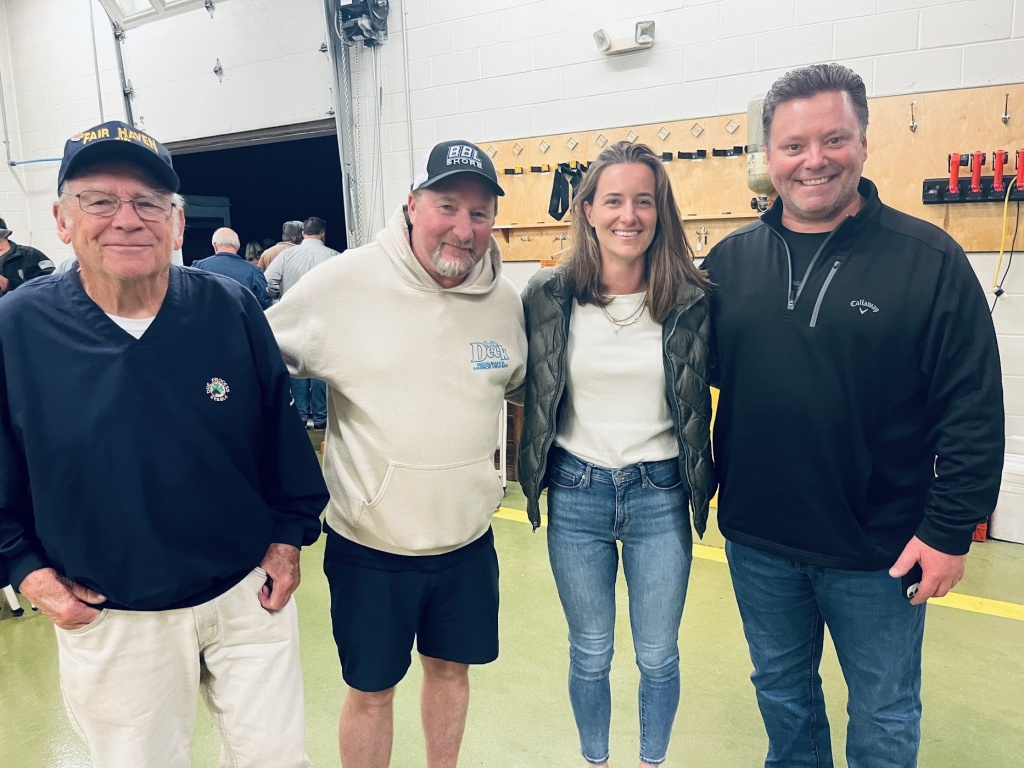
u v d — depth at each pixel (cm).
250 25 519
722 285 149
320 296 147
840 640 144
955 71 323
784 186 134
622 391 153
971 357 126
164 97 576
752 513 146
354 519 151
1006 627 252
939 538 129
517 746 198
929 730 200
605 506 154
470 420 150
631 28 390
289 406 140
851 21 341
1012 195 316
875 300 129
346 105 489
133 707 123
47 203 658
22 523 119
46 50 622
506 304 159
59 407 114
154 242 116
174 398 120
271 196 747
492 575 165
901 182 340
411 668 238
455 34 446
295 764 135
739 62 369
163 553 119
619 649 247
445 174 137
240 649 133
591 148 415
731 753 194
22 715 215
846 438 133
